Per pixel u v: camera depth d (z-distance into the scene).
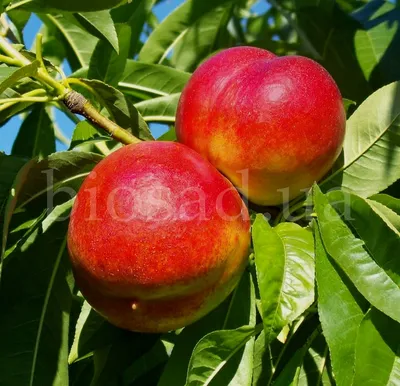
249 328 0.22
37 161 0.25
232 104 0.23
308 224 0.25
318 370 0.25
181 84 0.34
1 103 0.25
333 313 0.21
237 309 0.24
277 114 0.23
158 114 0.32
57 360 0.24
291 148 0.23
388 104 0.26
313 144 0.23
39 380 0.24
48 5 0.27
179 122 0.24
